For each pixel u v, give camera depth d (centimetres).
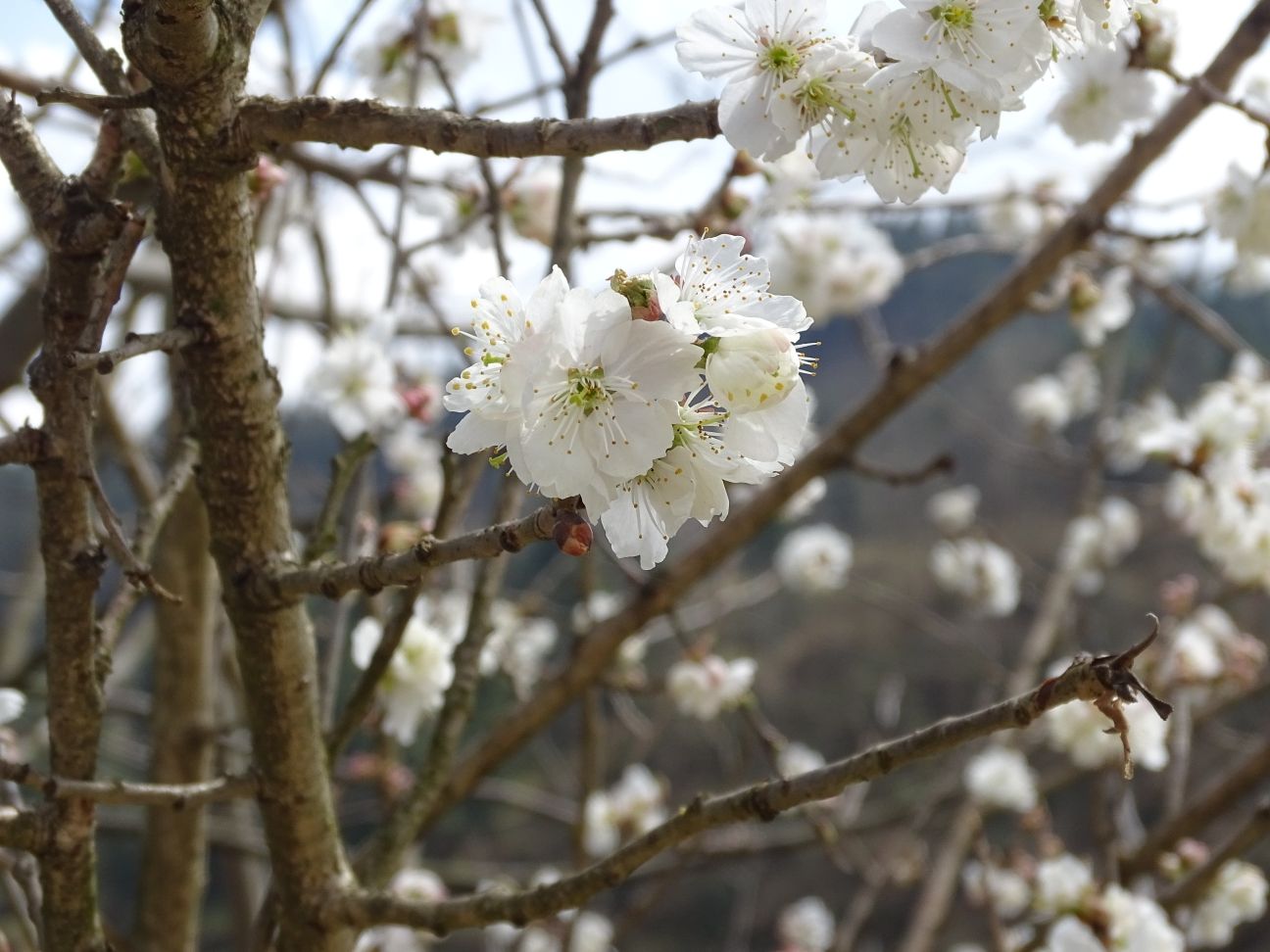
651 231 60
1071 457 109
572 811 91
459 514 48
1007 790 83
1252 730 160
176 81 34
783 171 59
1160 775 159
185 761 60
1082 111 62
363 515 53
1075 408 138
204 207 35
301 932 40
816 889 196
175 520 60
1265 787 110
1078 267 81
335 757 43
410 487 100
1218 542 80
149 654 104
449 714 47
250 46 35
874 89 36
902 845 85
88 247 36
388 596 67
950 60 34
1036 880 65
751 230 59
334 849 41
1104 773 67
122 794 38
